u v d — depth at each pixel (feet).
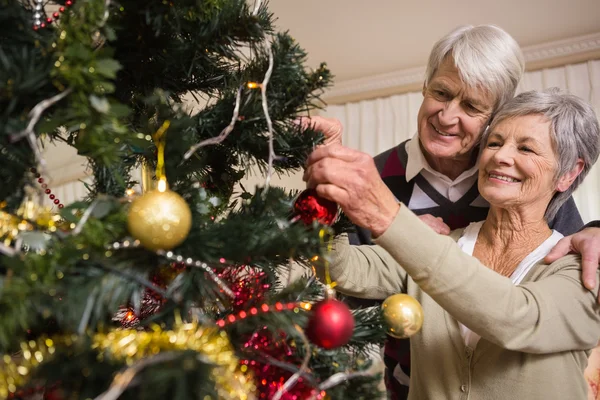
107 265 1.36
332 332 1.57
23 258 1.28
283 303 1.67
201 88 2.09
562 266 2.72
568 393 2.59
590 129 2.93
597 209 7.47
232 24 1.71
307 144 1.96
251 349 1.68
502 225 3.05
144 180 2.06
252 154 2.02
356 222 2.05
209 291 1.54
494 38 3.32
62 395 1.37
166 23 1.61
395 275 3.17
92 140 1.33
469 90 3.33
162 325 1.51
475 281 2.21
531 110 2.89
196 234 1.51
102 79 1.30
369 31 7.77
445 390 2.80
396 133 9.24
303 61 1.80
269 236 1.59
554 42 7.82
